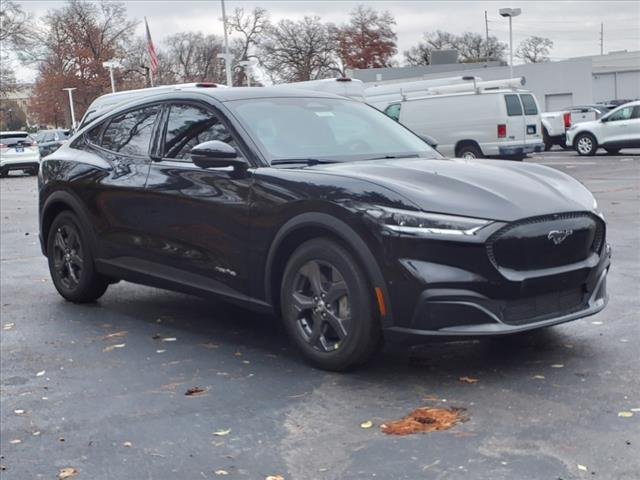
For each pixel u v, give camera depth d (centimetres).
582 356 500
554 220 459
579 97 4988
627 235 995
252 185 520
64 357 555
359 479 349
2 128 9819
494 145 2111
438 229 436
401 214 444
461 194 455
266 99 591
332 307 481
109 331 619
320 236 486
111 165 645
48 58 7494
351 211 460
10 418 445
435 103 2197
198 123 584
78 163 680
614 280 725
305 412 430
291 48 7850
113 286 787
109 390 483
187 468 371
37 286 807
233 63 7400
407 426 403
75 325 641
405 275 441
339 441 390
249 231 521
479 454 366
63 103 7644
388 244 445
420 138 627
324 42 7944
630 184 1686
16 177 3050
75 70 7656
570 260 468
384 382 470
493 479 341
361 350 468
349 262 464
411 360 508
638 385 445
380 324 461
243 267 531
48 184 709
